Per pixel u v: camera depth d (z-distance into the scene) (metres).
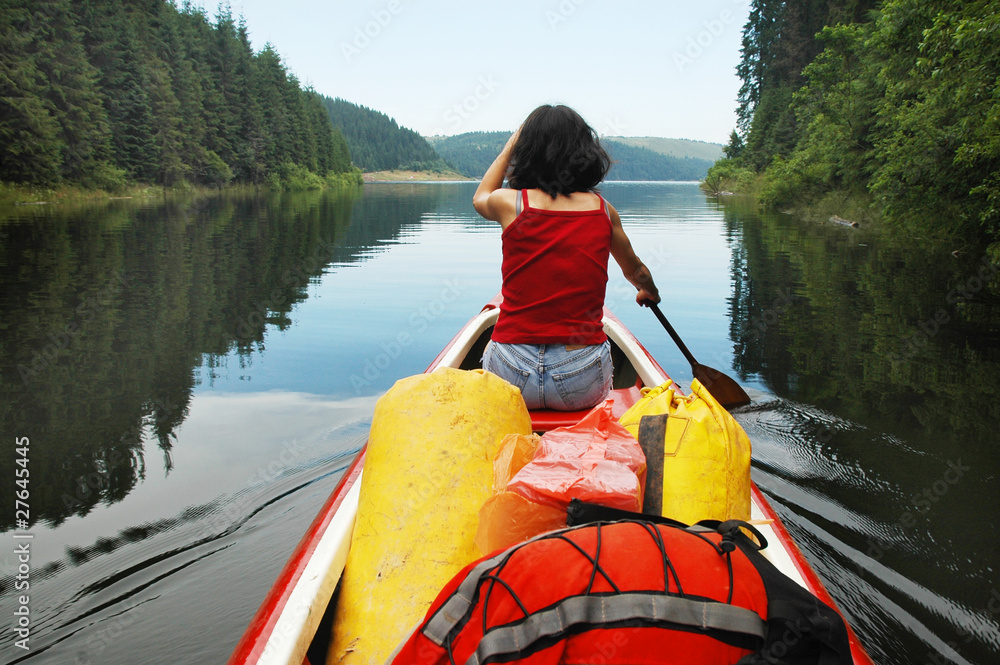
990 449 3.32
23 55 29.58
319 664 1.43
